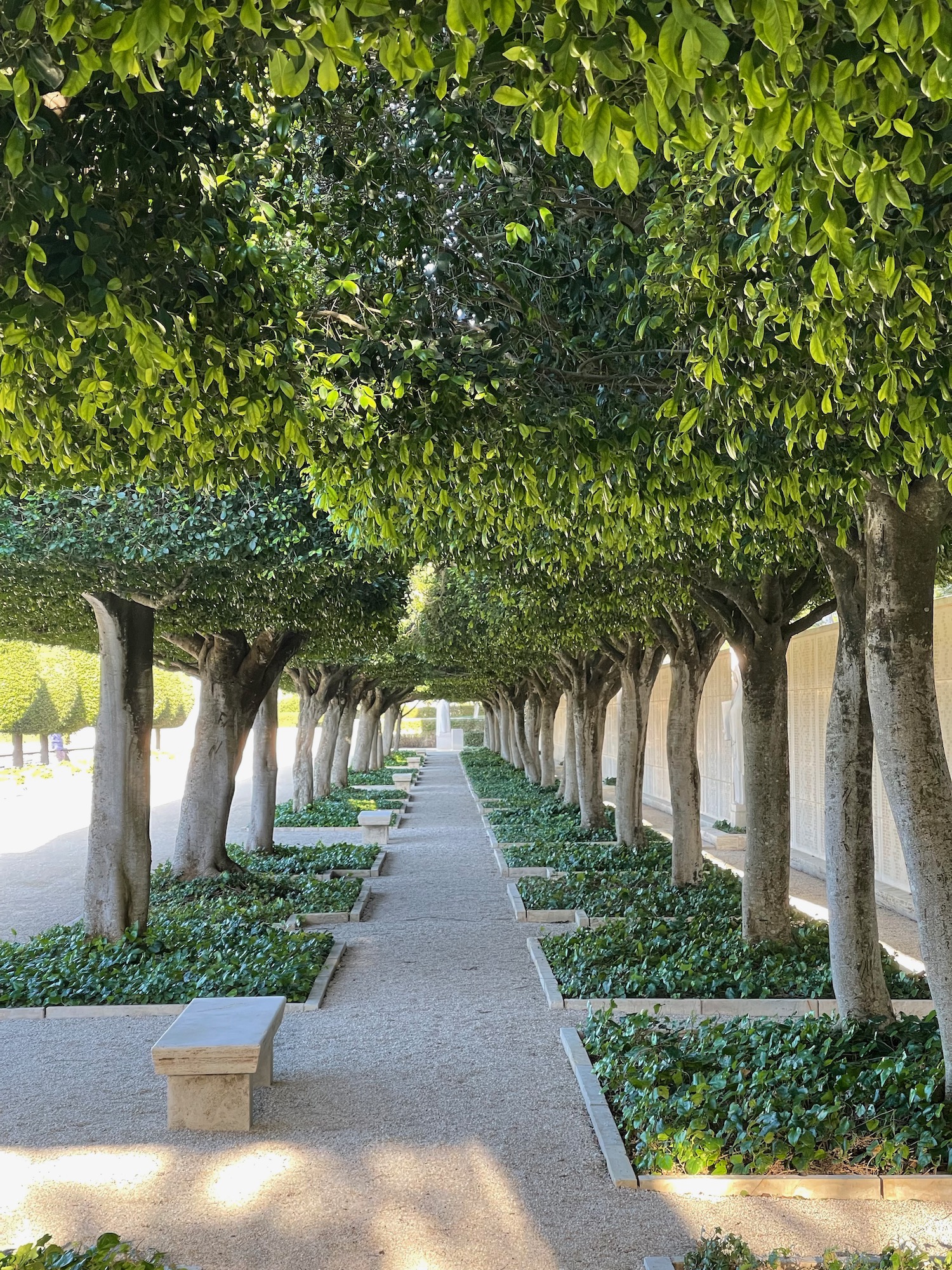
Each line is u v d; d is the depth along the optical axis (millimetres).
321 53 2197
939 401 3779
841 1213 4906
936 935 5422
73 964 9773
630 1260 4492
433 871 17844
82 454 5180
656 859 16281
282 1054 7680
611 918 12297
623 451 5352
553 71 2115
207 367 4402
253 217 4410
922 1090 5523
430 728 85750
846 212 3145
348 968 10648
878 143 2756
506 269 5051
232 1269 4461
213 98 3578
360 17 2131
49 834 25000
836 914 7090
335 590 12523
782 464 5109
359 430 5398
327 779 31141
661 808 30359
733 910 12117
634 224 4840
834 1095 5734
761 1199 5086
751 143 2498
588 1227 4805
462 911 13977
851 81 2166
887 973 8961
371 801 29484
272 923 12203
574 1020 8523
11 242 3061
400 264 5254
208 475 5883
